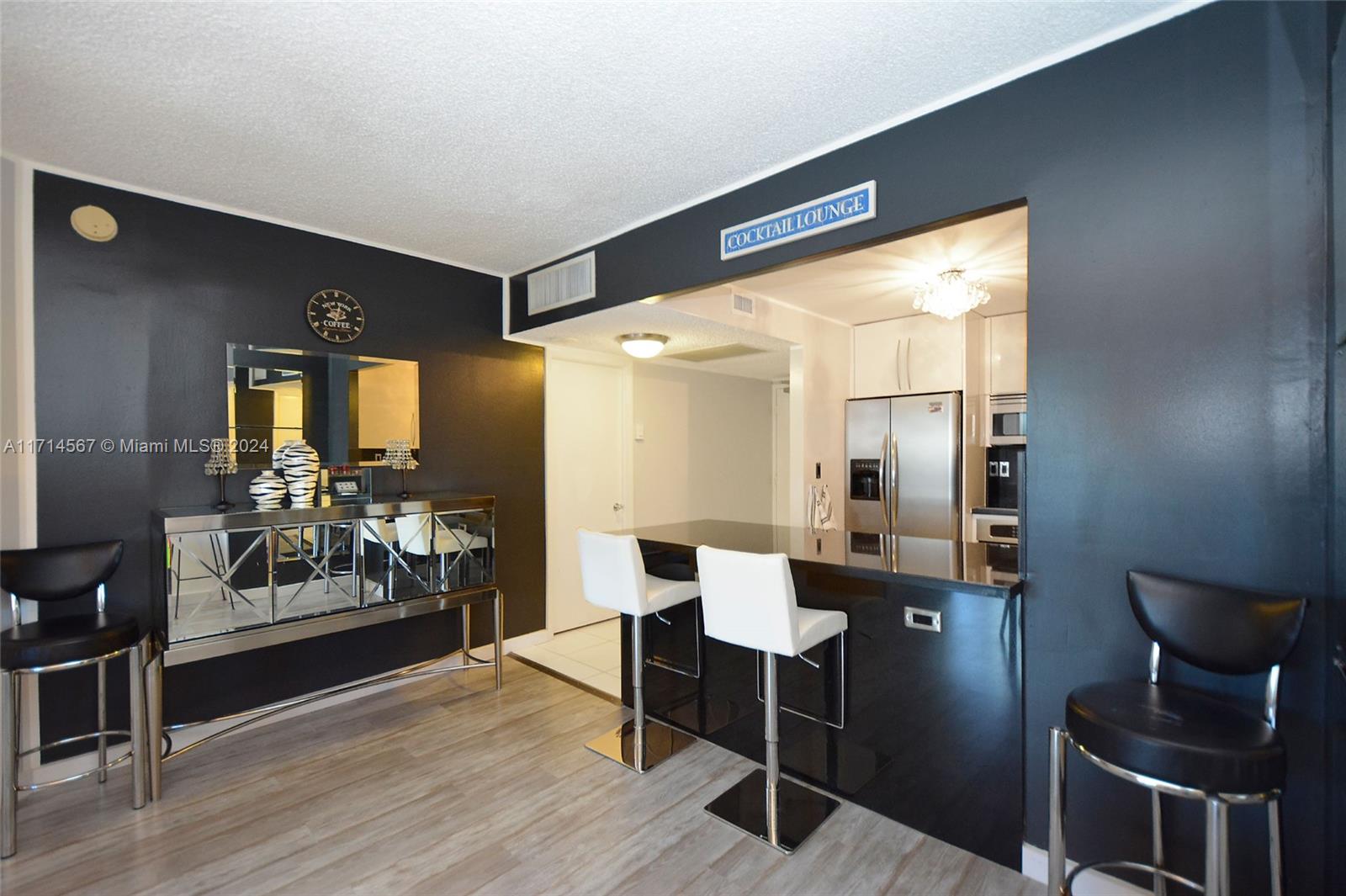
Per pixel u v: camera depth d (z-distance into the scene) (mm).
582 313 3340
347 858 2012
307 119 2084
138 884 1886
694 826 2188
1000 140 1889
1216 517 1580
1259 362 1522
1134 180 1677
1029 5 1567
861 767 2326
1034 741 1894
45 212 2428
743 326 3643
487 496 3434
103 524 2564
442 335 3650
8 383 2332
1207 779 1261
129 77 1835
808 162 2344
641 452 5168
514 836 2129
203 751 2713
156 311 2697
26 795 2367
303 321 3117
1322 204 1441
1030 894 1843
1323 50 1438
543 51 1725
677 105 2008
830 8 1560
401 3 1522
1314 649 1468
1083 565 1788
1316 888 1474
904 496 4359
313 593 2764
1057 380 1812
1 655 2008
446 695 3361
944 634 2139
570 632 4480
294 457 2971
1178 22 1607
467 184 2602
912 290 3725
